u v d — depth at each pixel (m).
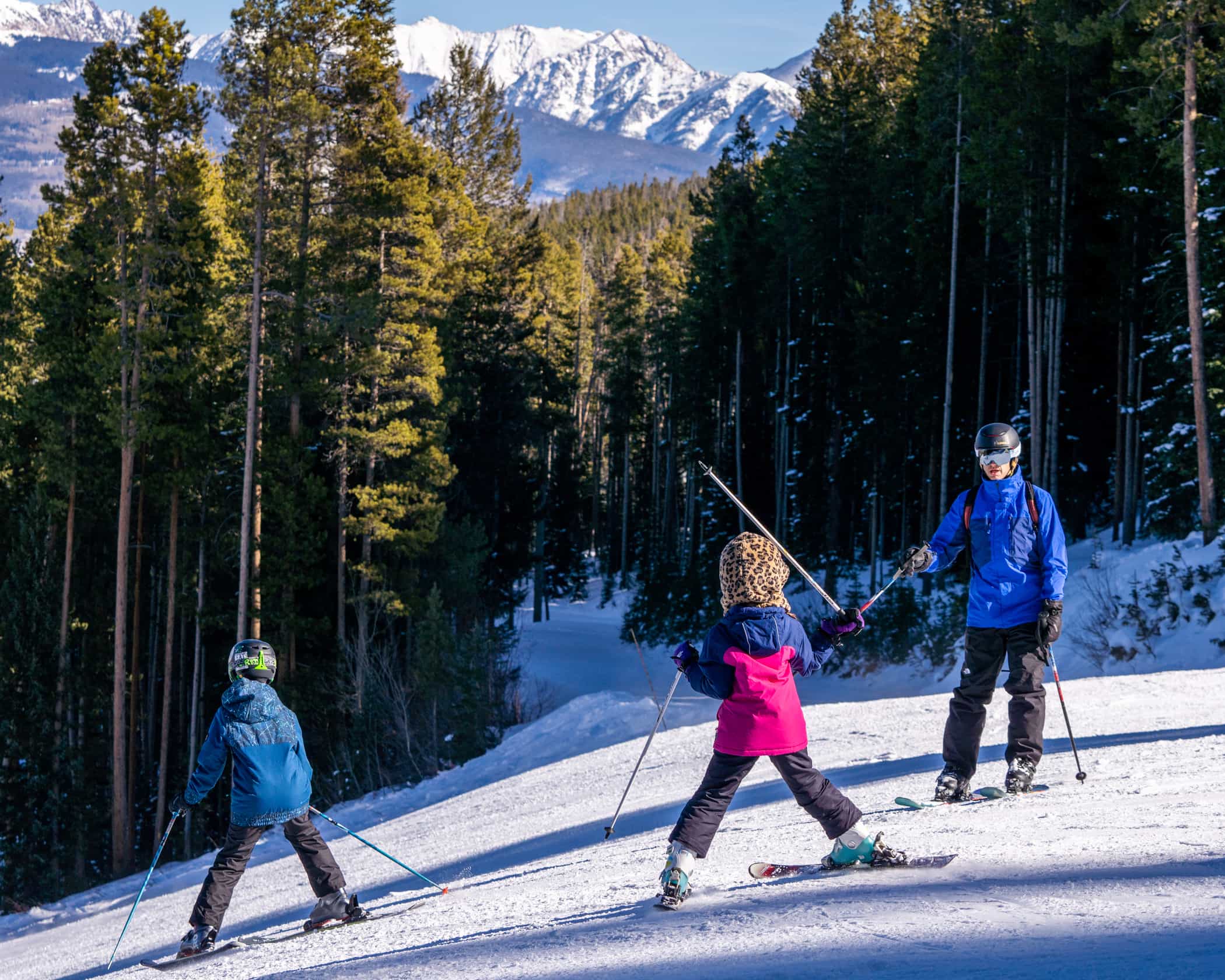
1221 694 11.87
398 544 34.84
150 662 42.12
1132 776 6.71
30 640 37.81
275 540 33.41
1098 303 33.03
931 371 38.34
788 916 3.64
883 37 55.59
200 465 35.03
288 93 30.94
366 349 33.97
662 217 179.12
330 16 32.19
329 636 36.84
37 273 44.09
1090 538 33.94
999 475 6.36
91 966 9.63
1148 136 26.89
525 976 3.40
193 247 32.50
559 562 65.56
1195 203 23.16
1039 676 6.40
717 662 4.27
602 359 89.00
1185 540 22.23
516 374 47.69
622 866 5.94
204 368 33.44
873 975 2.74
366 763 28.22
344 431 34.03
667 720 18.34
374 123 34.47
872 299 41.81
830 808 4.28
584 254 135.88
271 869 12.77
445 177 45.09
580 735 18.94
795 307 54.25
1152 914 3.11
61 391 36.09
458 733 26.52
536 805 12.26
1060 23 24.86
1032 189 31.45
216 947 6.31
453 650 27.67
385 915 6.22
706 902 4.20
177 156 32.12
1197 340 22.95
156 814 36.72
